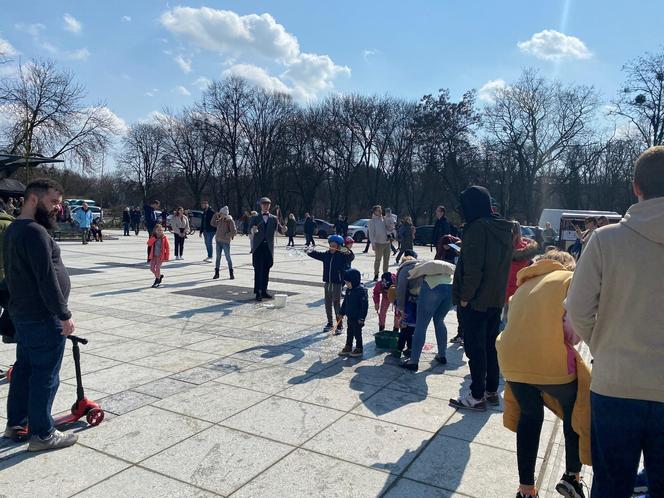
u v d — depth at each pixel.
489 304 4.26
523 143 43.00
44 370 3.40
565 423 2.97
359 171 56.56
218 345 6.19
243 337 6.60
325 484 3.12
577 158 44.72
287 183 58.72
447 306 5.64
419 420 4.13
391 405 4.43
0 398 4.35
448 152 47.25
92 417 3.86
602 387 2.08
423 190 54.56
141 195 68.88
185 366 5.34
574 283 2.16
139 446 3.56
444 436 3.85
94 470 3.23
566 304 2.20
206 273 13.11
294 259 18.02
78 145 34.03
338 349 6.16
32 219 3.32
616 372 2.03
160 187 66.38
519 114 42.69
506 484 3.18
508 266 4.34
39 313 3.32
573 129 42.06
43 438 3.44
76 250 19.30
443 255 7.12
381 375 5.24
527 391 2.95
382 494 3.04
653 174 2.04
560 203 49.00
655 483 2.03
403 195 61.16
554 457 3.59
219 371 5.21
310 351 6.04
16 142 31.23
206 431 3.82
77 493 2.96
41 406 3.42
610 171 47.97
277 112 54.97
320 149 54.38
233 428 3.88
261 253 9.23
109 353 5.75
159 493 2.98
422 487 3.12
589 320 2.12
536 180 44.84
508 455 3.56
